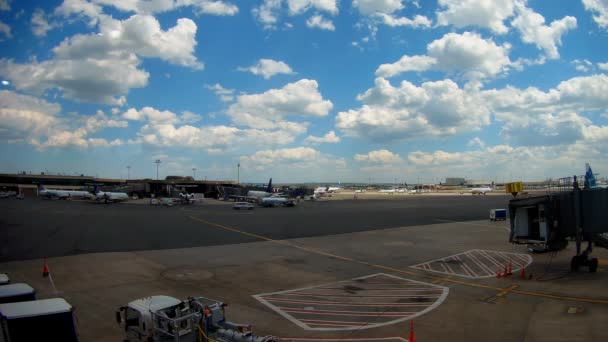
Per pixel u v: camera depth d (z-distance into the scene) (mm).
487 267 37062
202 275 33062
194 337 15344
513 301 26109
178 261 38438
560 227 35438
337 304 25516
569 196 35531
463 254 43531
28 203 115688
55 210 91062
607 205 33625
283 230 62562
